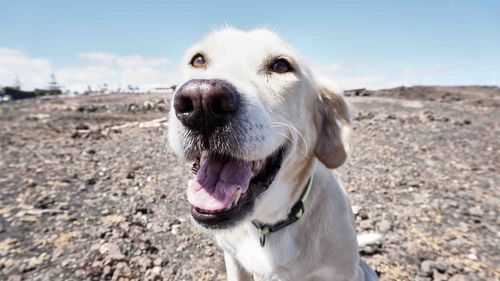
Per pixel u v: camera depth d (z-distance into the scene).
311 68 0.32
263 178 0.25
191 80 0.21
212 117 0.21
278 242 0.28
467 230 0.43
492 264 0.36
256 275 0.30
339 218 0.28
